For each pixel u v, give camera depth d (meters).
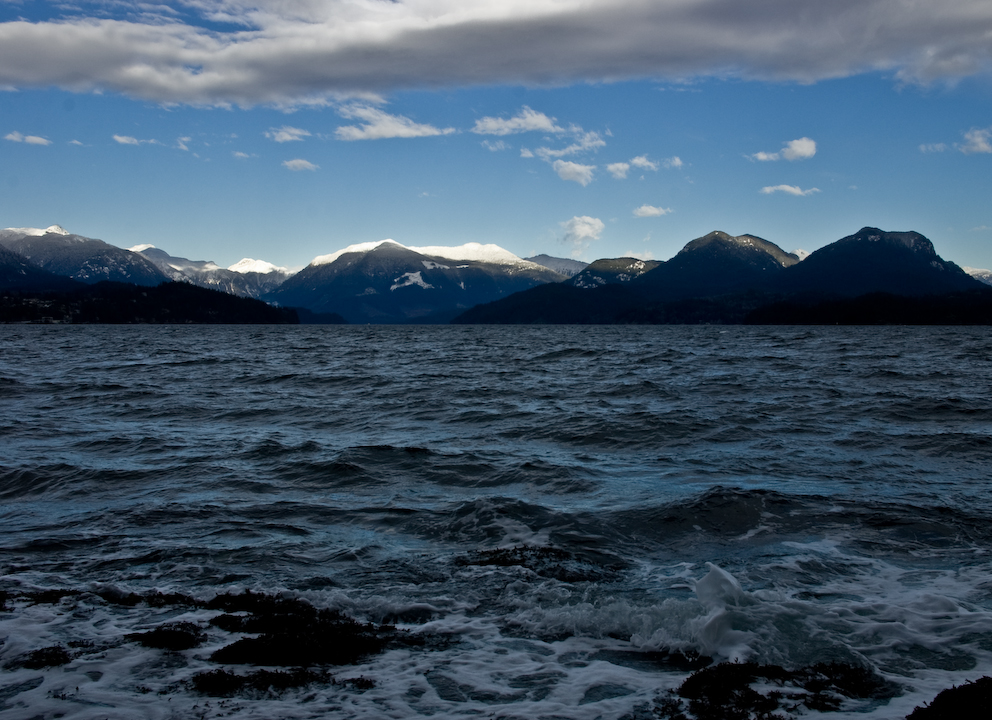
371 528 12.19
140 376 41.38
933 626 8.03
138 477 15.88
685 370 44.66
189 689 6.68
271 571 10.09
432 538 11.66
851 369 44.59
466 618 8.48
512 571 10.02
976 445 18.78
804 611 8.42
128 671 7.04
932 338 109.56
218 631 7.99
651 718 6.19
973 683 6.43
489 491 14.68
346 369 47.38
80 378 39.75
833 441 19.80
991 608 8.53
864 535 11.57
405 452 18.23
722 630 7.92
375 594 9.20
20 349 75.94
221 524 12.38
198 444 19.84
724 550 10.99
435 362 55.00
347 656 7.43
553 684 6.89
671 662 7.38
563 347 81.44
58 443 19.95
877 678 6.88
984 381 36.00
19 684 6.77
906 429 21.48
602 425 22.41
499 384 35.94
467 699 6.56
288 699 6.52
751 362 52.16
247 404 28.58
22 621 8.27
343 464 16.73
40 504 13.73
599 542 11.38
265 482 15.44
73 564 10.39
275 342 101.56
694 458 17.77
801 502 13.25
